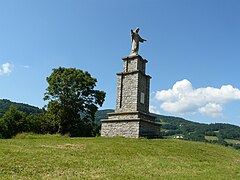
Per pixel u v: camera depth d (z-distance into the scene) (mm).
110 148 24094
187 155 24969
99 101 55469
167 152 25047
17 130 55750
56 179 14391
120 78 38625
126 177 15531
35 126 56906
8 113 56938
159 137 34781
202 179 16531
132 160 20797
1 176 14164
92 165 17922
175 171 18672
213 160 24812
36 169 15961
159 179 15750
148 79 39562
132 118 34688
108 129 36000
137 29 40531
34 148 22031
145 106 38219
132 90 37406
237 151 33656
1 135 54594
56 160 18188
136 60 38875
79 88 52594
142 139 30906
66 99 52094
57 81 53562
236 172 20438
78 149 22844
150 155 23234
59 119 52938
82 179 14688
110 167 17906
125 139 30234
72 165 17469
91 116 55719
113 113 36906
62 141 27422
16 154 18734
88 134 55219
